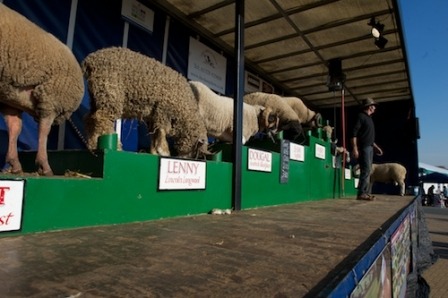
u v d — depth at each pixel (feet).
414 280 13.42
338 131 39.88
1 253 5.40
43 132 8.86
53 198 7.10
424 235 22.36
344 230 8.20
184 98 12.21
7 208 6.40
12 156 9.23
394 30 22.06
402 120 38.63
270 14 20.56
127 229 7.79
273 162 15.94
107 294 3.76
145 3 19.35
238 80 13.28
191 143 12.50
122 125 17.94
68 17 15.81
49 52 8.46
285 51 25.62
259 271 4.72
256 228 8.38
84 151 8.56
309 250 6.01
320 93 35.35
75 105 9.47
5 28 7.55
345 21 21.13
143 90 11.35
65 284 4.07
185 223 8.97
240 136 13.08
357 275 4.28
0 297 3.62
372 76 30.19
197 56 23.03
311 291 3.91
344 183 27.91
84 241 6.39
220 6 19.89
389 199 23.13
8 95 8.27
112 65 10.97
